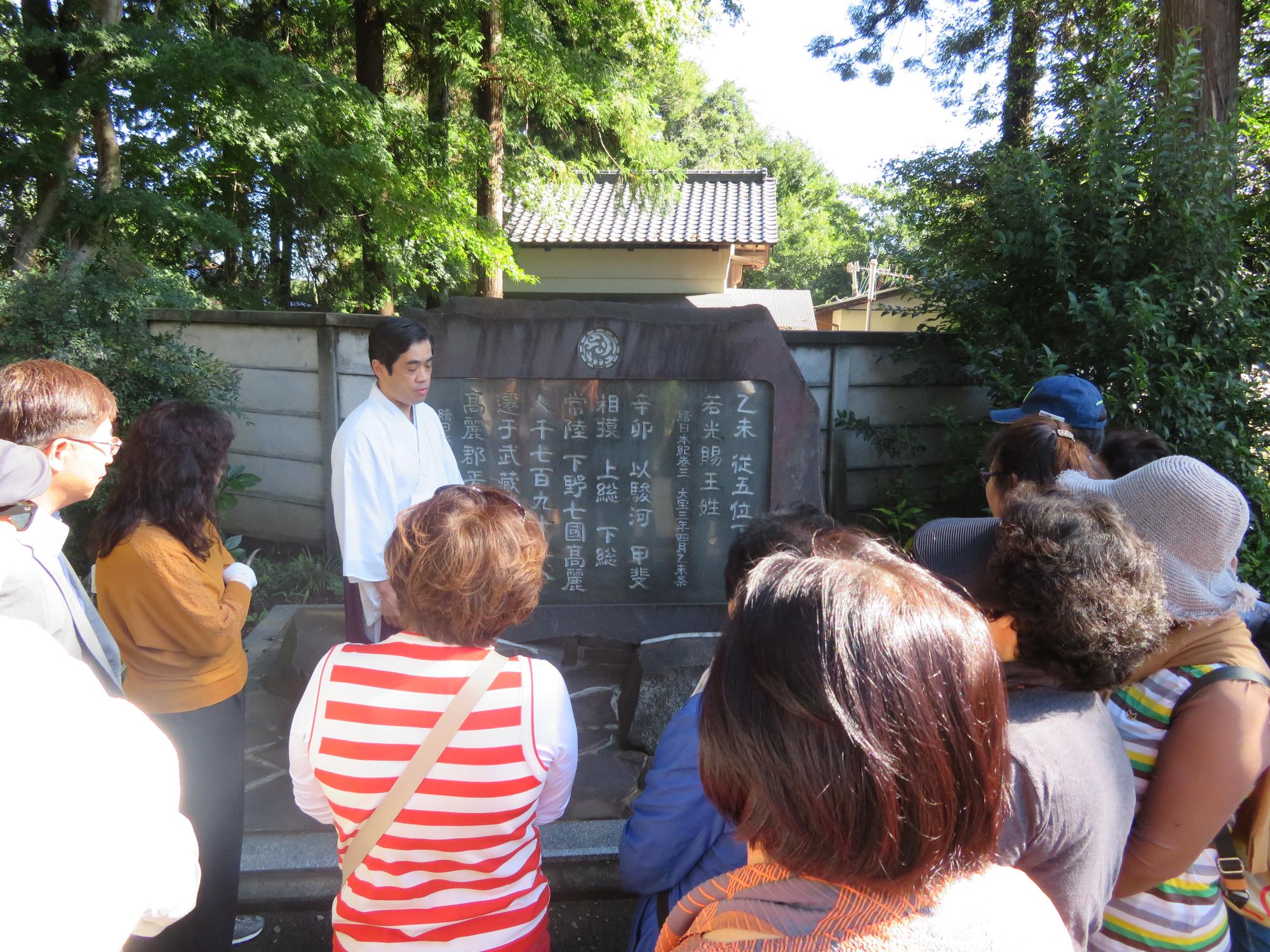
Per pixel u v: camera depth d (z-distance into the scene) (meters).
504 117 8.26
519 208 11.88
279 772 2.92
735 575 1.43
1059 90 6.62
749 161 25.25
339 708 1.23
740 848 1.31
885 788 0.60
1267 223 3.93
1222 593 1.23
